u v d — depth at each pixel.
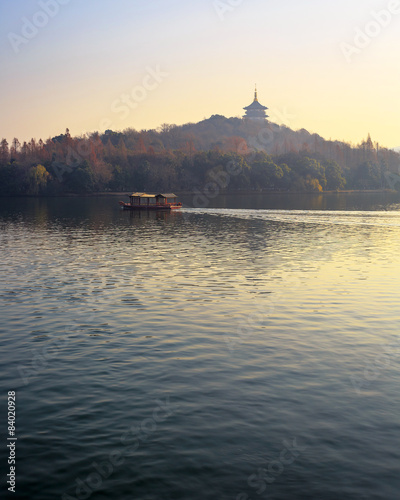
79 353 22.06
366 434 15.12
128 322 26.70
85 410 16.77
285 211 113.81
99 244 59.34
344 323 26.31
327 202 153.00
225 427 15.59
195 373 19.77
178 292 33.62
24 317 27.62
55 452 14.38
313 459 13.91
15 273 40.50
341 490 12.70
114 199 165.25
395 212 110.94
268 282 36.78
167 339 23.91
